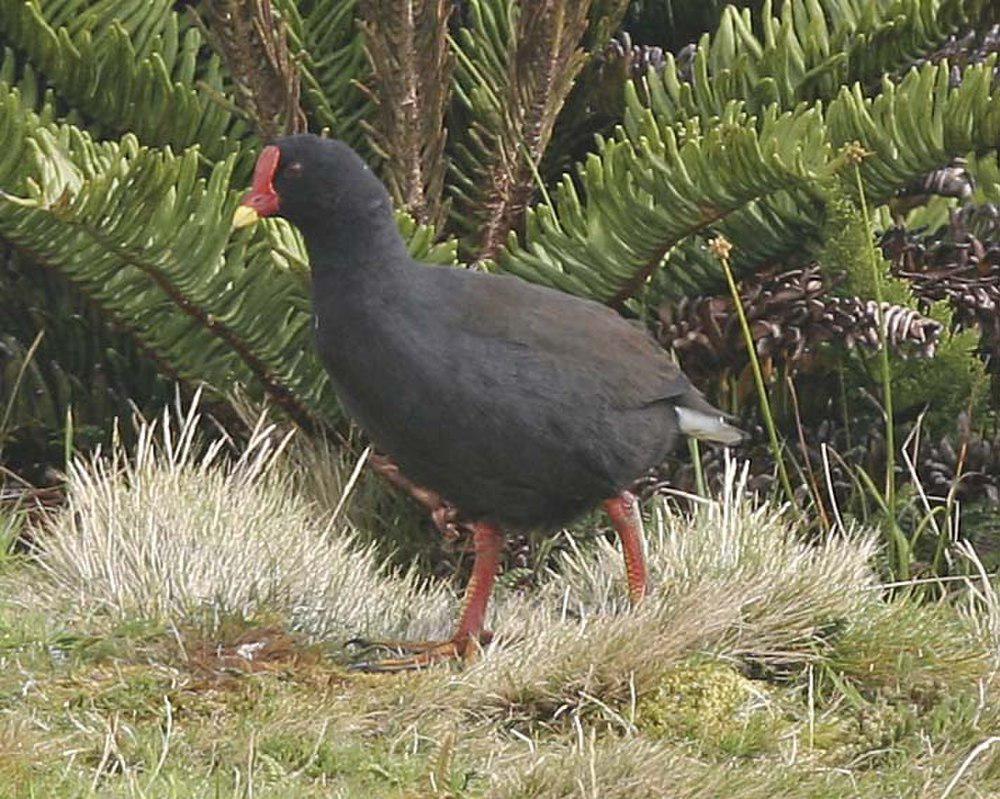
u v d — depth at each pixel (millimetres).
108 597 9773
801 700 9391
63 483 12109
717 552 10484
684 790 8008
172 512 10312
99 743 8109
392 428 9328
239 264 11234
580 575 10883
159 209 10812
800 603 9789
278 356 11570
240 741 8172
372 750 8305
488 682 8945
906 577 11273
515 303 9383
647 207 11289
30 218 10898
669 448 10078
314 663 9203
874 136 11711
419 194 11828
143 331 11531
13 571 10531
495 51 11938
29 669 8867
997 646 9984
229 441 11797
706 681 9102
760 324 11867
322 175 9125
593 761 7941
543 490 9531
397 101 11578
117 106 12062
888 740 8859
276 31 11578
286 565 10242
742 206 11125
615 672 9000
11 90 11961
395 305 9148
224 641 9344
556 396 9281
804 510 12094
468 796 7957
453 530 11594
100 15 12094
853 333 11648
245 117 11891
